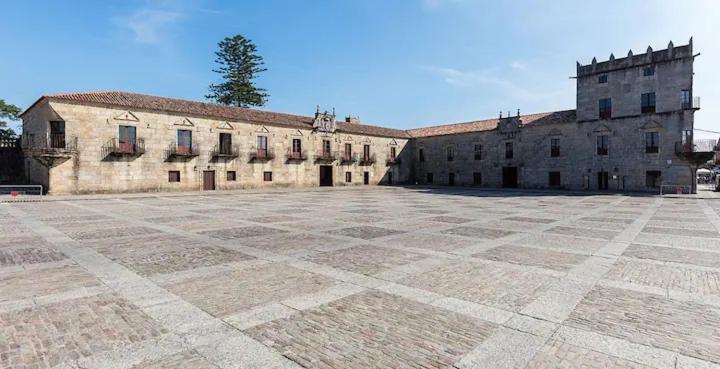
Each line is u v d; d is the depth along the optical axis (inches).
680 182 1325.0
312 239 413.4
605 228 501.0
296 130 1707.7
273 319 191.8
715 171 2236.7
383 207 808.3
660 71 1365.7
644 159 1397.6
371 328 181.3
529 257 328.2
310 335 173.5
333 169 1861.5
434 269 287.6
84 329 178.9
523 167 1736.0
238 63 2341.3
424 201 989.2
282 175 1659.7
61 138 1128.8
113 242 393.4
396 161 2127.2
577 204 901.2
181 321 188.5
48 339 168.2
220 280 258.1
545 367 145.5
